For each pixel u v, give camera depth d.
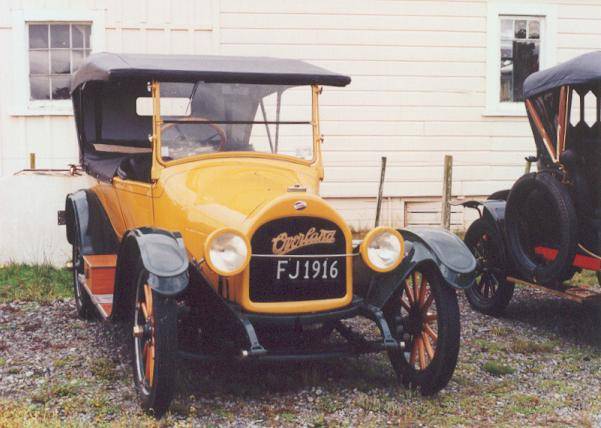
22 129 9.58
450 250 4.60
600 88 6.55
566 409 4.50
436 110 10.48
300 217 4.46
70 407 4.39
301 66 5.53
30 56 9.62
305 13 10.05
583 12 10.78
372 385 4.83
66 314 6.64
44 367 5.14
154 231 4.39
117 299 4.79
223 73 5.07
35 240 8.48
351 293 4.61
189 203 4.73
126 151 5.93
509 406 4.52
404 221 10.51
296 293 4.48
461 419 4.29
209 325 4.66
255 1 9.90
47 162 9.62
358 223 10.37
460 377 5.04
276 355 4.39
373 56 10.25
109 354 5.45
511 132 10.70
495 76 10.59
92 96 6.49
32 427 3.93
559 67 6.12
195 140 5.09
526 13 10.62
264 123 5.23
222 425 4.16
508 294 6.66
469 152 10.60
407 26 10.31
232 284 4.45
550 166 6.15
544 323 6.58
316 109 5.33
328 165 10.26
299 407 4.45
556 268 5.86
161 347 4.10
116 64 5.11
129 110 5.85
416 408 4.45
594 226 5.86
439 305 4.55
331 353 4.48
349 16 10.16
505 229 6.49
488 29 10.54
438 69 10.44
